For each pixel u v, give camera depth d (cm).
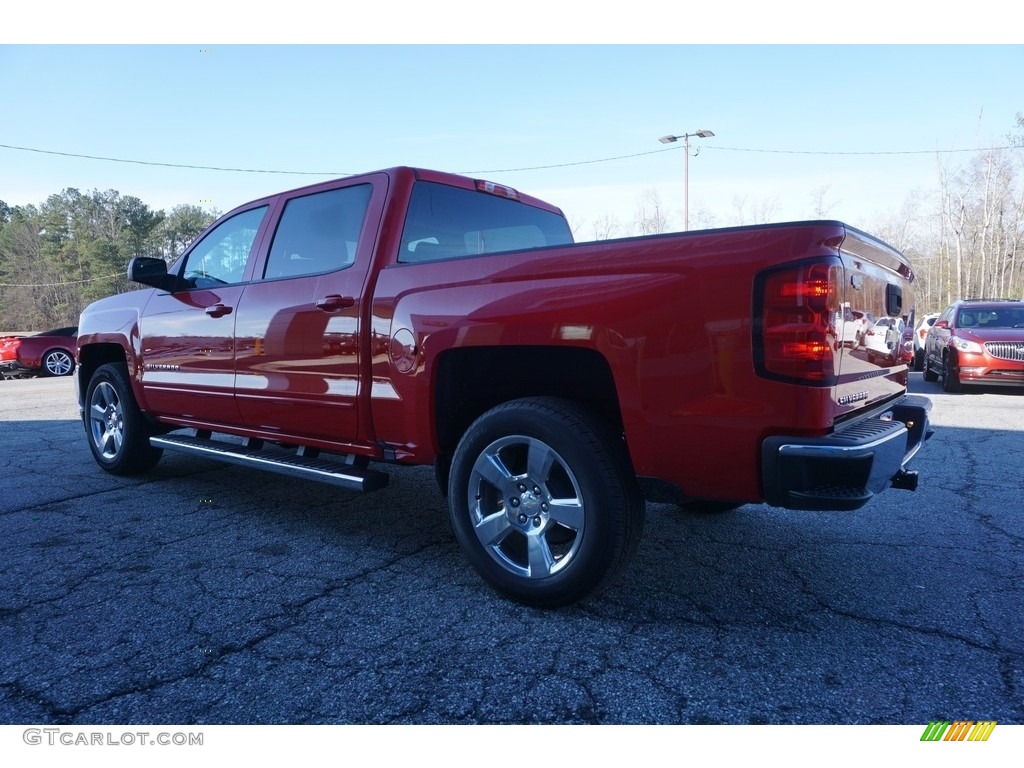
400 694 235
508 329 293
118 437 548
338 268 381
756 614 295
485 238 426
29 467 594
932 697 231
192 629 284
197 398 458
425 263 330
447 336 313
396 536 403
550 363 331
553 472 296
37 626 287
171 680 245
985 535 397
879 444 251
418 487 520
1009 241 4541
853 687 237
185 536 403
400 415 338
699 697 232
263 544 389
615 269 271
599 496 275
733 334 247
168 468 587
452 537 401
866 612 296
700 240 255
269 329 399
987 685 238
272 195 438
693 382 255
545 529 293
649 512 448
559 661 256
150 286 469
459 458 314
